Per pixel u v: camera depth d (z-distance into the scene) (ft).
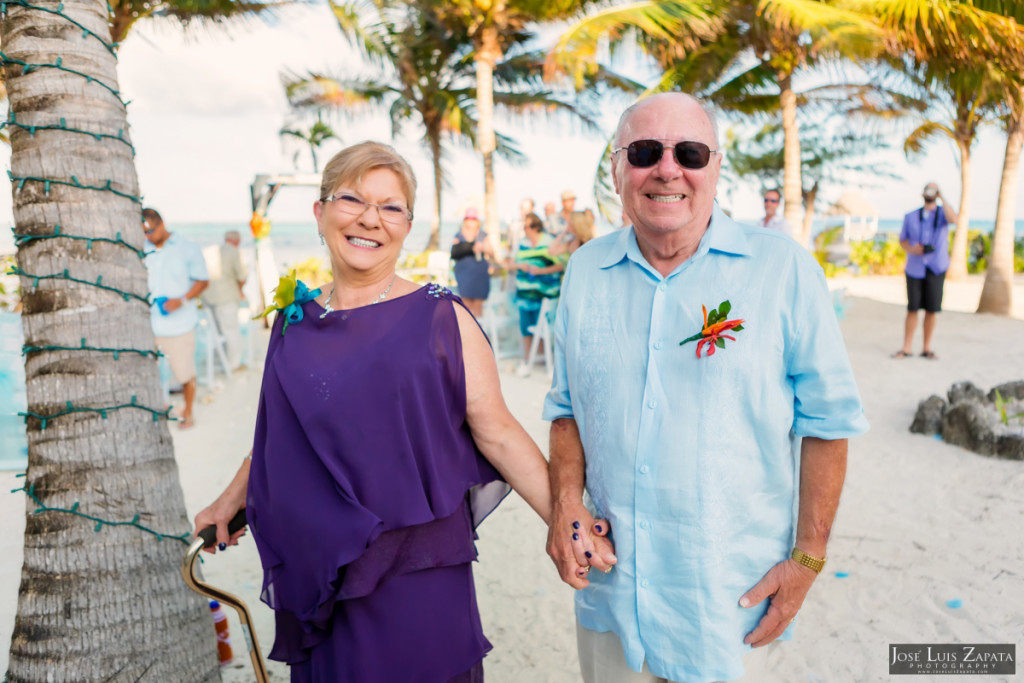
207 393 23.25
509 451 5.79
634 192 4.91
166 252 19.06
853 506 13.07
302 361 5.38
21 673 7.02
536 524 13.25
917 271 24.99
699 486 4.90
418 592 5.36
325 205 5.45
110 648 7.00
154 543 7.30
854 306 39.09
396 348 5.30
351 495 5.16
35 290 6.91
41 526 6.97
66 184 6.84
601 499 5.33
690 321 4.96
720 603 4.97
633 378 5.10
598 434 5.27
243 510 6.12
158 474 7.43
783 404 4.96
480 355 5.71
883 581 10.43
